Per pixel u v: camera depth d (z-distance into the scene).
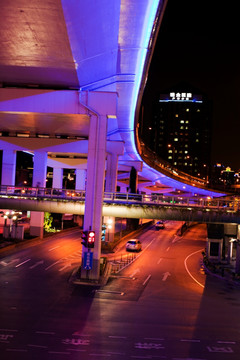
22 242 46.78
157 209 36.62
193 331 19.73
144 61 26.00
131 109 37.88
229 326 20.84
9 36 21.86
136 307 23.75
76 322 20.16
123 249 50.06
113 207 37.12
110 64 26.56
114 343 17.42
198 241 63.69
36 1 17.42
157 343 17.73
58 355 15.72
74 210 39.41
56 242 52.97
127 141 54.88
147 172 84.62
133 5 18.48
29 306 22.70
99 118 31.17
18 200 40.69
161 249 52.09
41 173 53.53
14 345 16.58
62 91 31.44
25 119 36.50
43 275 31.81
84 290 27.41
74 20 19.50
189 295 27.69
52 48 23.53
